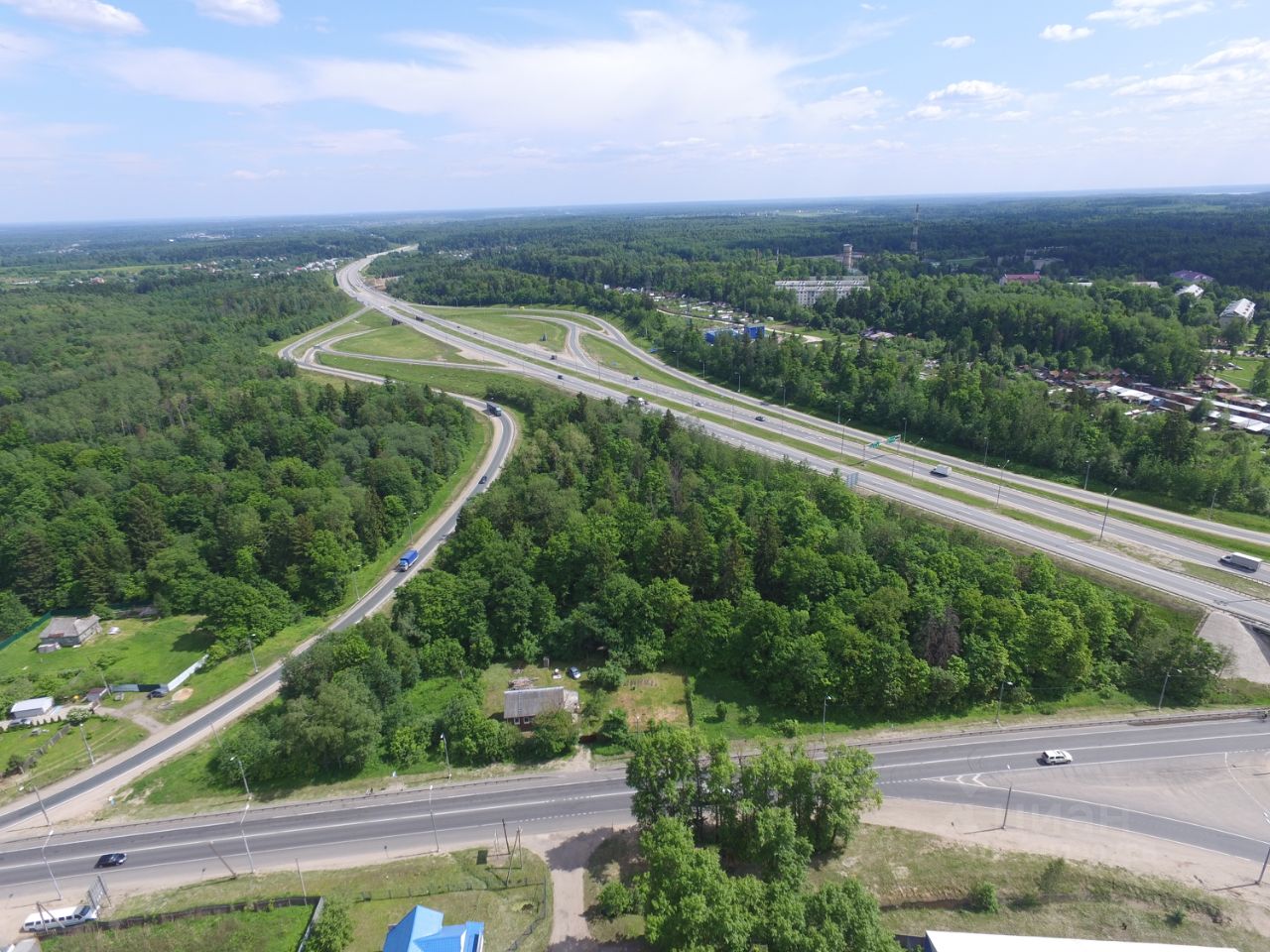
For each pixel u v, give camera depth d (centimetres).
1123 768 9812
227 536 15000
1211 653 10969
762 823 7744
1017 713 10981
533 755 10481
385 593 15025
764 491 16312
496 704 11475
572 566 13850
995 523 16312
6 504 16225
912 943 7475
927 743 10400
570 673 12231
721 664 12062
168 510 16375
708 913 6525
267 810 9662
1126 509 16938
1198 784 9488
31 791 10212
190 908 8156
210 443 19700
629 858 8650
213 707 11856
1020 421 19925
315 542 14512
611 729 10762
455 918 7931
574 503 16050
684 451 18700
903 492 18125
